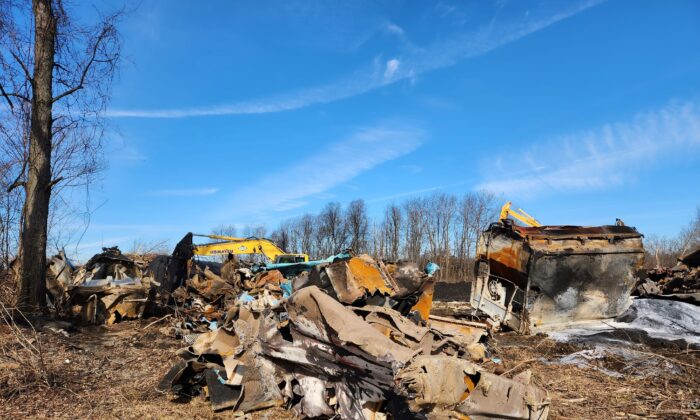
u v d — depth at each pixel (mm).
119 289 9883
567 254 10594
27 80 9461
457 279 41000
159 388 5738
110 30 9953
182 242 11734
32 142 9180
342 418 4457
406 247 46531
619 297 11289
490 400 4324
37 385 5648
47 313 9047
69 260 10438
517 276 10891
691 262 14297
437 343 5004
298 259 16375
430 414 4090
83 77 9938
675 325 10320
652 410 5652
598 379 7004
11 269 9289
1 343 6805
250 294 10828
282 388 5254
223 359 5773
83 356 7074
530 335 10594
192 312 10742
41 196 9102
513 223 11234
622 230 11555
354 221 50406
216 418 5125
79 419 4918
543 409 4785
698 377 6977
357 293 5605
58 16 9438
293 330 4992
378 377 4125
